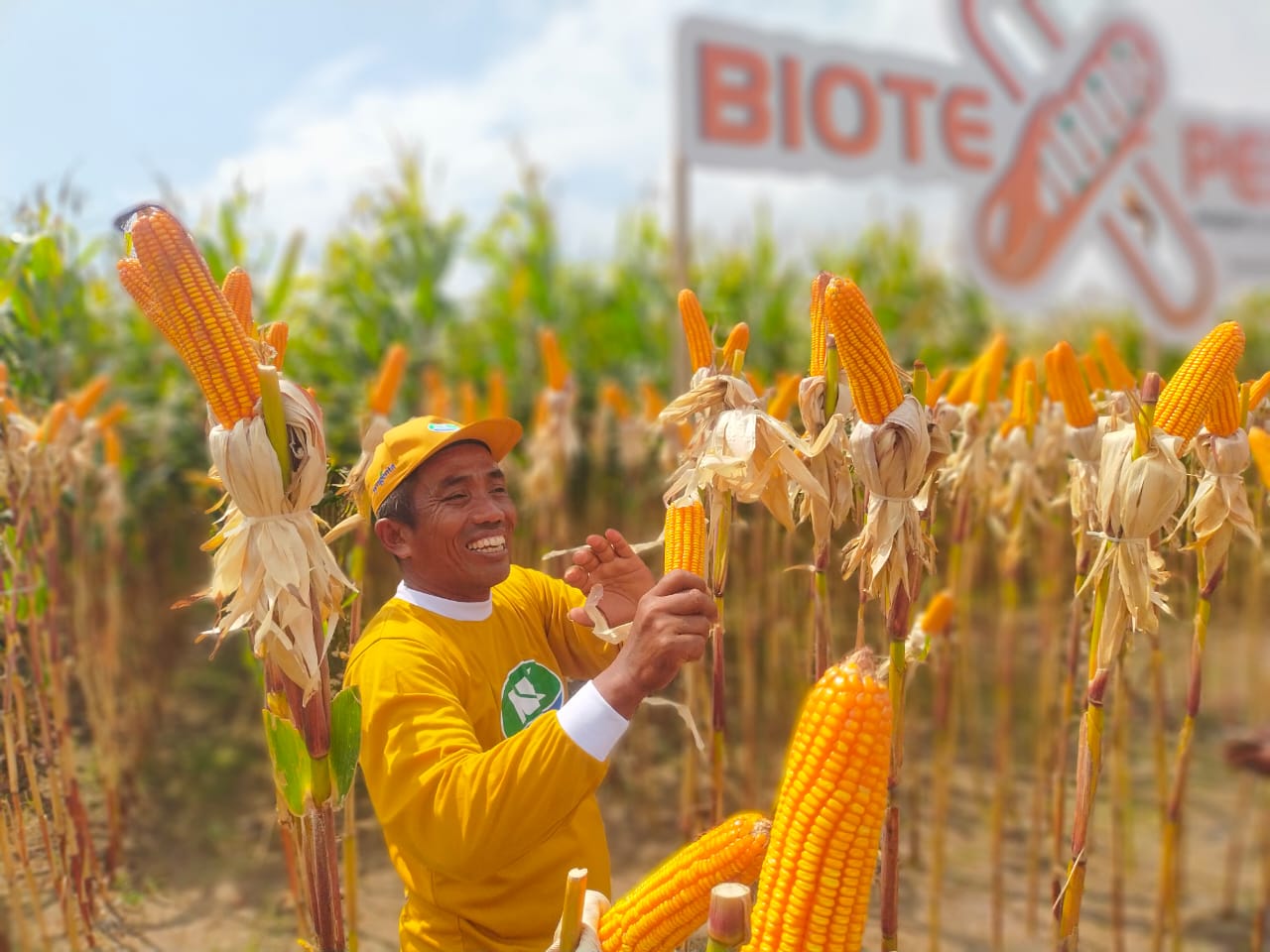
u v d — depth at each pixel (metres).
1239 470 1.76
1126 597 1.53
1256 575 4.86
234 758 4.71
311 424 1.28
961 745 5.23
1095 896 3.74
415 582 1.80
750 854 1.33
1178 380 1.49
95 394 3.26
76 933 2.52
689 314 1.70
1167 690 5.50
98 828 3.31
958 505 2.83
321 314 5.56
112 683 4.22
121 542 4.91
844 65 6.15
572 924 1.21
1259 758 2.52
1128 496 1.51
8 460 2.39
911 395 1.42
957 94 6.81
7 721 2.26
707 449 1.62
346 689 1.33
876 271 7.96
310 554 1.31
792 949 1.10
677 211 5.28
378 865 3.78
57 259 2.97
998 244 7.10
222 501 1.37
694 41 5.46
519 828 1.39
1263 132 8.48
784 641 4.47
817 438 1.65
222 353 1.23
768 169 5.73
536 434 4.31
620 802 4.60
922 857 4.08
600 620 1.67
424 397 5.55
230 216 4.67
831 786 1.07
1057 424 2.97
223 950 2.92
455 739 1.52
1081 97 7.44
